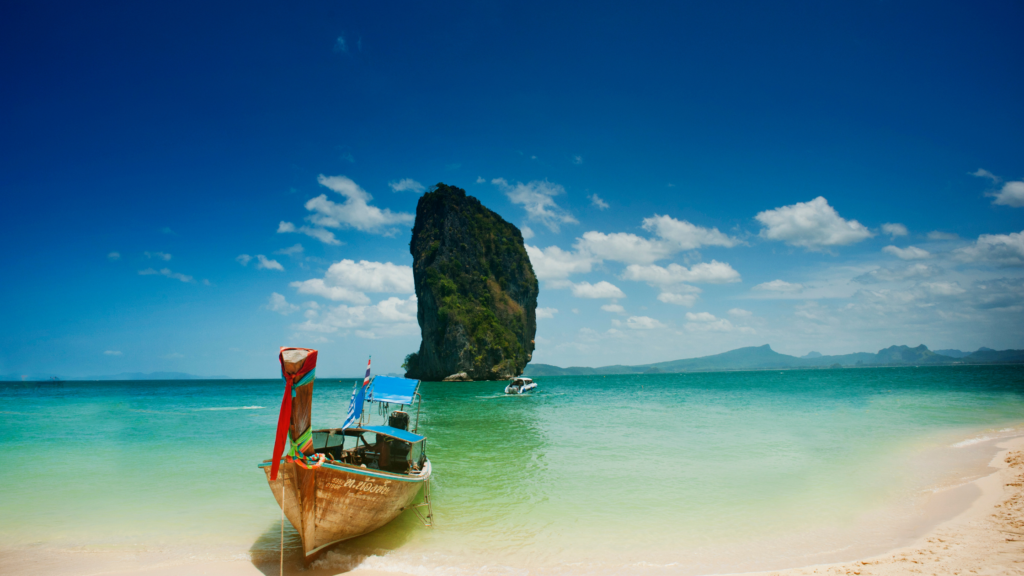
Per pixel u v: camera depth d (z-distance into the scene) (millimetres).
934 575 7207
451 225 118438
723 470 15430
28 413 36750
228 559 9242
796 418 28438
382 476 9445
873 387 59625
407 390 14570
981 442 18969
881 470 14898
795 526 10422
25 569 8766
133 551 9594
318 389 81125
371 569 8766
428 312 111125
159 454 18938
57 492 13492
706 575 8148
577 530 10523
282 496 8633
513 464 16969
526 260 136875
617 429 25453
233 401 52188
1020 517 9781
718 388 72125
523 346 124125
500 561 9023
